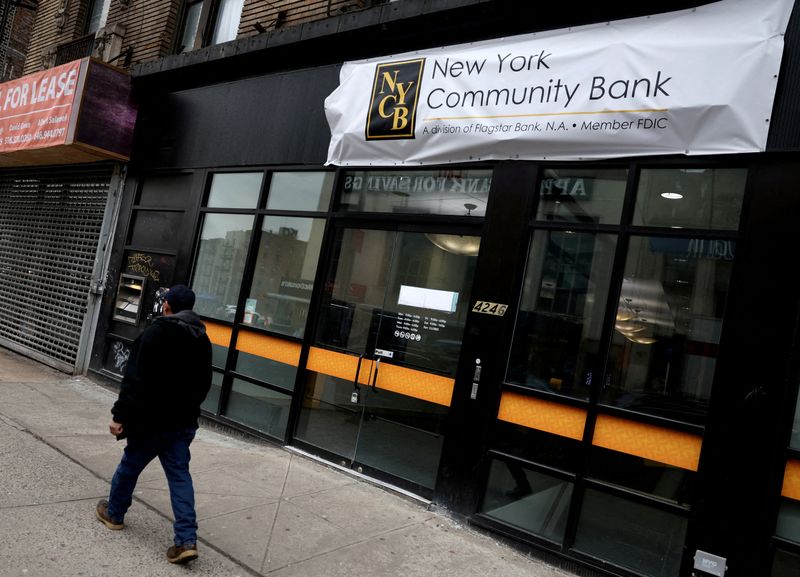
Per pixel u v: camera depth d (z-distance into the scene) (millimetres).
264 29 7762
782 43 4176
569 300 4938
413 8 5945
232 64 7836
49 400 7566
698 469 4121
